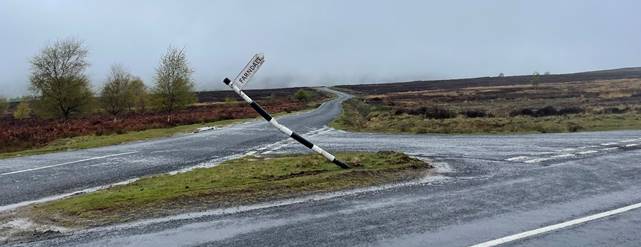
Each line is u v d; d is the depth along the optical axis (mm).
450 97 92562
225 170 12062
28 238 6488
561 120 27578
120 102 55906
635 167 11172
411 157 12984
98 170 13859
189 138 24219
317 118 41281
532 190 8758
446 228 6371
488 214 7074
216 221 6930
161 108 44469
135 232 6488
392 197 8312
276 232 6316
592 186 9047
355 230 6336
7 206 9297
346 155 13984
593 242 5715
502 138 19875
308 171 10852
